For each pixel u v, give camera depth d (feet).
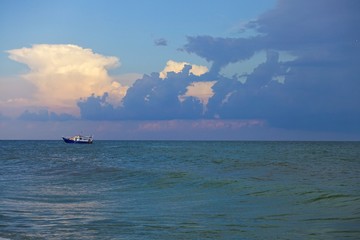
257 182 92.32
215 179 97.66
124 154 252.62
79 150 336.29
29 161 187.11
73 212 61.11
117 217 56.90
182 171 121.49
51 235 46.34
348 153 264.52
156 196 77.00
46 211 62.03
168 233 47.26
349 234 45.34
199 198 73.31
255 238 44.62
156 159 193.88
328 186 84.74
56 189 89.51
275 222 52.49
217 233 47.11
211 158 199.62
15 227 50.70
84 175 119.85
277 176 108.37
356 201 65.21
